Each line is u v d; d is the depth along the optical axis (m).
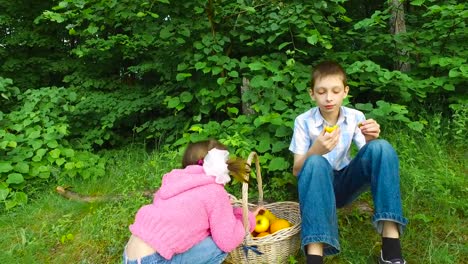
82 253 2.59
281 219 2.36
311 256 1.85
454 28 3.72
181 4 3.50
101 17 3.57
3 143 3.46
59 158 3.70
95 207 3.15
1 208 3.21
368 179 2.08
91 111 4.84
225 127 3.35
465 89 3.73
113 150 4.68
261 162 2.99
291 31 3.60
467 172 2.96
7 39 6.12
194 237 1.79
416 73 3.95
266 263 2.04
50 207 3.22
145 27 3.61
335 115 2.23
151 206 1.86
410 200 2.67
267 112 3.17
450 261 2.11
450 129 3.44
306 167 1.92
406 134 3.33
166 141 4.02
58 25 6.27
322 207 1.86
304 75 3.38
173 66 4.09
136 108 4.73
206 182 1.87
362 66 3.46
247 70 3.71
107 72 6.11
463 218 2.52
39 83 6.47
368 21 3.73
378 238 2.43
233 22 3.75
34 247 2.65
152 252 1.73
